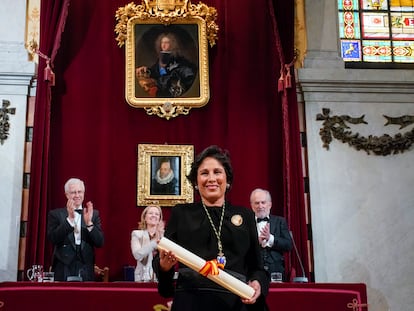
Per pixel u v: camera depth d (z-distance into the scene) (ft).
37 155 21.35
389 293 22.54
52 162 22.57
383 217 23.24
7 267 21.49
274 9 23.81
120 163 22.97
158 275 7.53
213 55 24.39
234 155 23.27
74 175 22.57
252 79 24.08
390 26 26.48
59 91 23.22
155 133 23.43
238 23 24.61
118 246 22.17
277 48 23.76
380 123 24.12
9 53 23.34
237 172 23.15
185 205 8.19
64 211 18.54
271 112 23.86
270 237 18.38
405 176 23.71
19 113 22.86
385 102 24.35
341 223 23.02
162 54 23.99
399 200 23.44
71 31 23.84
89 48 23.76
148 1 24.32
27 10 24.29
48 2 22.76
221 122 23.70
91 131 23.00
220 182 8.08
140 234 19.25
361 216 23.17
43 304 14.08
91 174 22.63
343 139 23.80
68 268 17.70
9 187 22.17
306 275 21.38
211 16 24.49
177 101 23.56
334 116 23.99
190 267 7.25
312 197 23.12
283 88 23.24
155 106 23.49
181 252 7.19
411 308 22.50
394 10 26.73
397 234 23.12
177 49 24.09
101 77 23.50
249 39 24.47
